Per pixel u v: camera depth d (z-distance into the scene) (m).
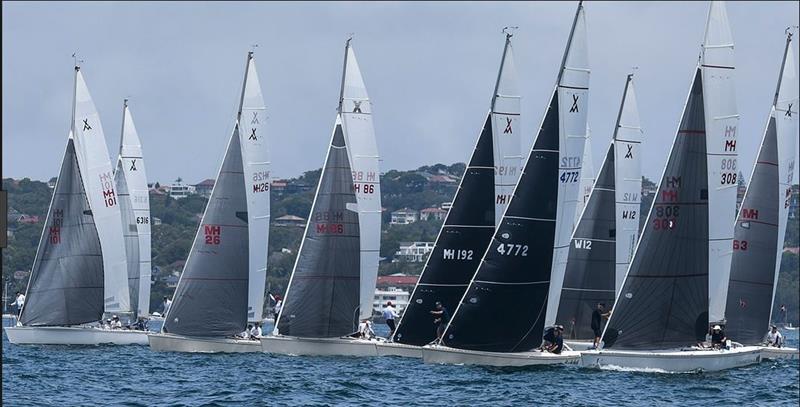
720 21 158.88
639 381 142.88
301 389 127.88
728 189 162.75
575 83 154.88
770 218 189.88
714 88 160.12
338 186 182.38
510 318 152.38
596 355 152.62
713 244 163.62
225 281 188.25
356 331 182.75
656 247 152.88
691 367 156.75
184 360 171.50
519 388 131.25
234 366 160.50
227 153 189.62
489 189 172.00
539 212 152.50
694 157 153.00
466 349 153.88
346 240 182.12
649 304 153.00
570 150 155.25
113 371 150.88
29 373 144.00
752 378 155.50
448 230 173.62
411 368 154.12
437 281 174.25
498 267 152.00
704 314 154.88
